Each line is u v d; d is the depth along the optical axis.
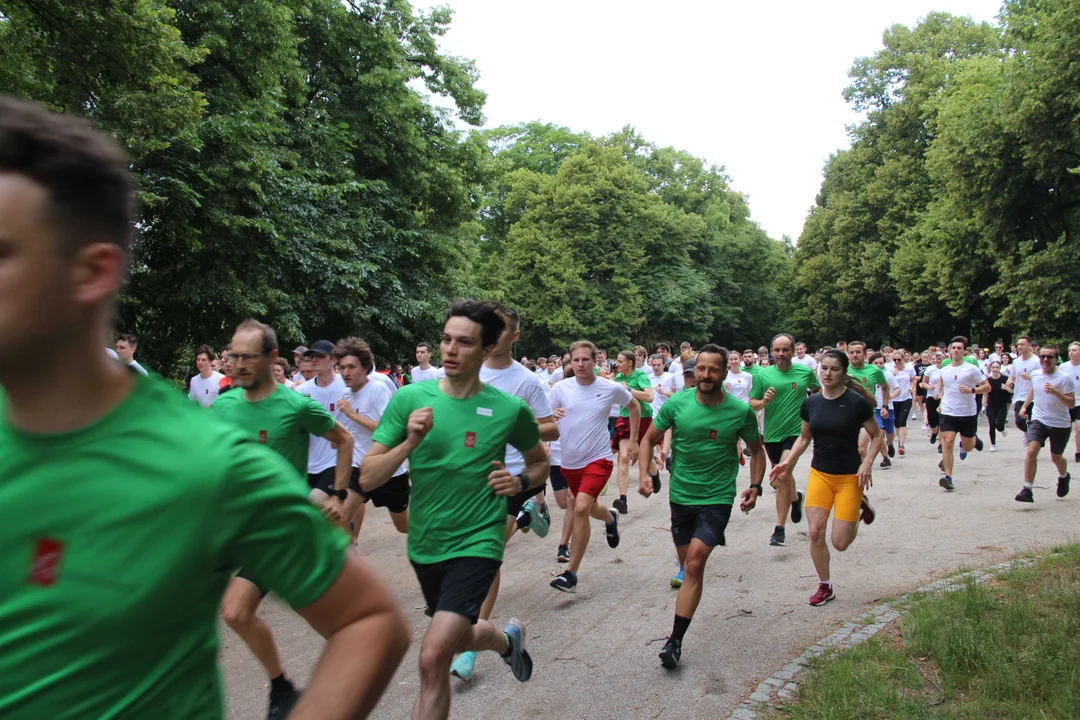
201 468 1.03
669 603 5.91
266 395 4.75
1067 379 9.09
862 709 3.84
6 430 1.04
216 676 1.14
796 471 12.38
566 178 41.38
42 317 0.96
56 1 8.75
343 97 19.94
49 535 0.99
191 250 13.45
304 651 5.05
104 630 0.99
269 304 15.27
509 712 4.11
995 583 5.72
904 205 35.97
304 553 1.12
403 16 20.78
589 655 4.90
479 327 3.79
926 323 37.50
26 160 0.95
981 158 25.14
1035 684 3.97
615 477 12.51
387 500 6.56
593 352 6.60
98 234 1.00
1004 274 25.62
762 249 51.72
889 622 5.12
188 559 1.02
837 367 5.66
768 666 4.66
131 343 8.16
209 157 13.27
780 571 6.69
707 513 5.00
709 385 5.07
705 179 54.03
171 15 9.88
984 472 11.83
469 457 3.71
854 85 40.34
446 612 3.38
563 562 7.19
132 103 9.41
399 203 19.80
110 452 1.02
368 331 18.41
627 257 40.66
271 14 14.95
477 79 22.56
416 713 3.06
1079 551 6.25
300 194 16.20
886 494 10.20
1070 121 22.58
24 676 0.98
